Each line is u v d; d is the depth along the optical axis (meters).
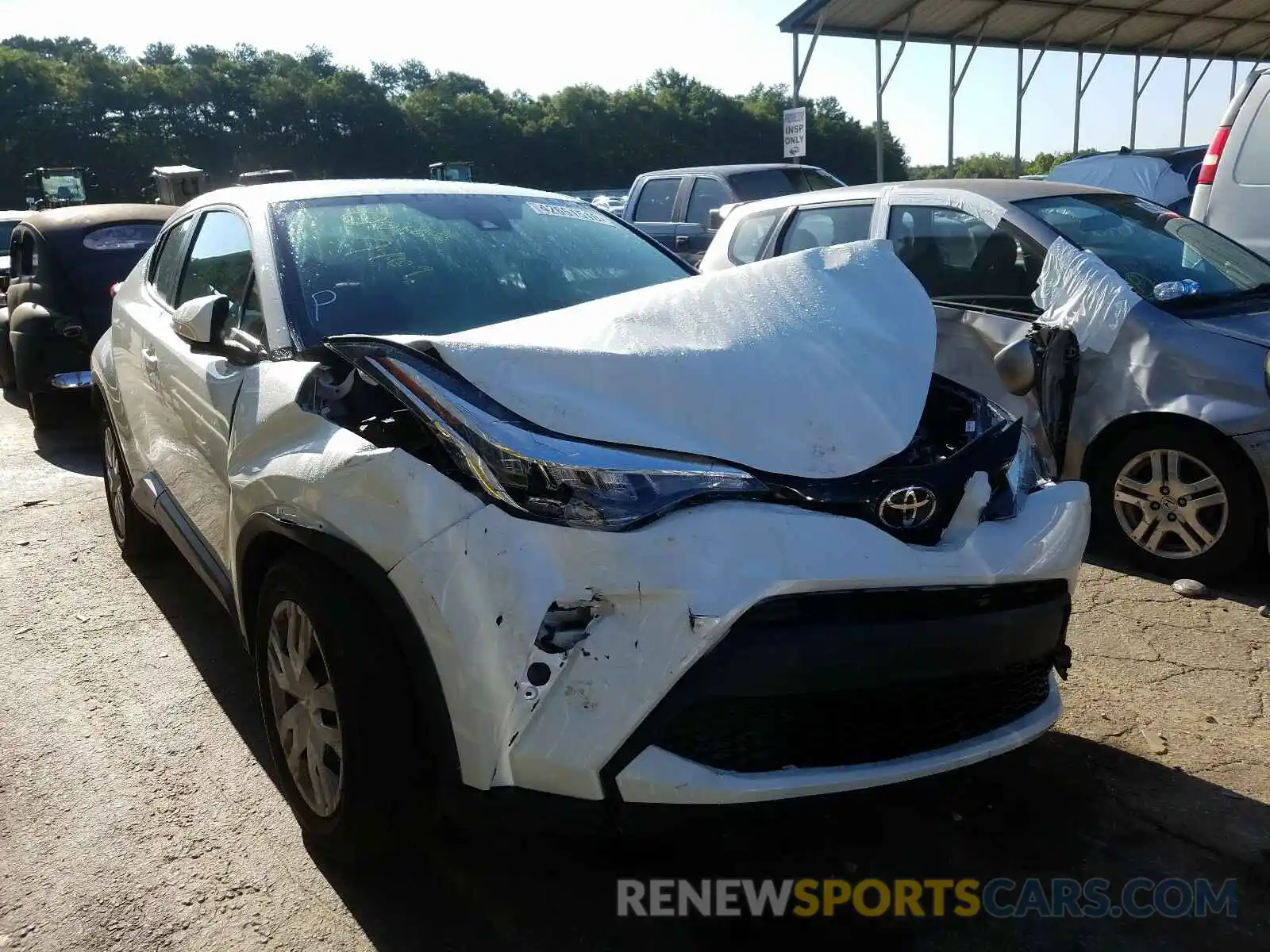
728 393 2.46
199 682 3.90
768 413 2.45
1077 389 4.77
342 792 2.50
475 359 2.40
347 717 2.42
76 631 4.38
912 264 5.62
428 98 94.44
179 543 3.72
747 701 2.18
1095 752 3.24
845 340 2.74
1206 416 4.34
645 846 2.87
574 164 90.12
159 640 4.27
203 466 3.45
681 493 2.23
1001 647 2.45
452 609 2.22
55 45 117.75
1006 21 15.82
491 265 3.63
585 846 2.86
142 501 4.28
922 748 2.42
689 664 2.13
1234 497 4.36
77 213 8.41
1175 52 18.95
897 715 2.37
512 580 2.18
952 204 5.52
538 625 2.16
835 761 2.30
